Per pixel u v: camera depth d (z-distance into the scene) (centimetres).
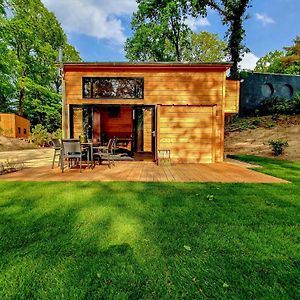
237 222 263
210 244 213
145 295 148
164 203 330
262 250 203
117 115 1203
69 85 852
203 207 313
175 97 851
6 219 271
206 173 590
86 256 193
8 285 158
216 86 852
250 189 411
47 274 169
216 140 851
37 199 348
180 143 832
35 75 2103
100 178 518
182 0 1592
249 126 1427
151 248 206
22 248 205
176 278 165
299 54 2477
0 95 1934
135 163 816
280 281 162
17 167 695
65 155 617
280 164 760
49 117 2417
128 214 287
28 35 1900
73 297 147
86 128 912
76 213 290
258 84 1644
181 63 821
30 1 1983
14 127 1795
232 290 153
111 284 159
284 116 1436
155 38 1864
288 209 307
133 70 851
